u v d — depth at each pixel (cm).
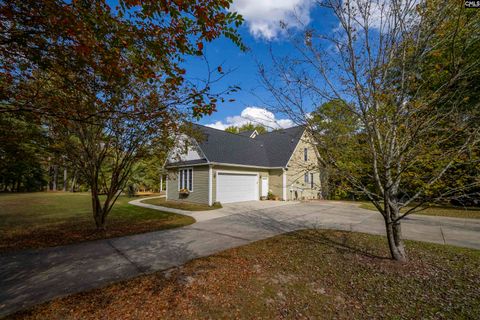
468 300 309
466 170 366
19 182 2567
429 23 361
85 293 332
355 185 450
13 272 405
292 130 1731
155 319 276
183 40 260
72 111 308
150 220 908
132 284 359
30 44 243
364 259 453
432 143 379
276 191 1716
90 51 247
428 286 348
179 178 1606
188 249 533
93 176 695
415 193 456
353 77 422
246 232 698
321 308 299
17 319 271
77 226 778
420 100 379
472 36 335
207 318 278
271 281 369
